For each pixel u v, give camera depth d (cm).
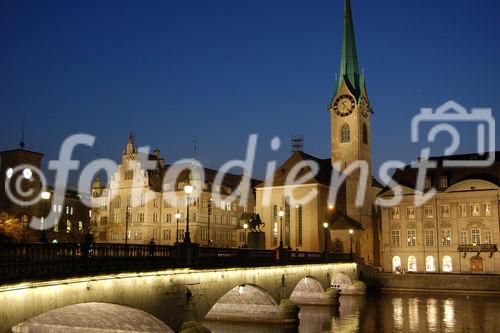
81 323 4059
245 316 6112
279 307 5950
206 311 4409
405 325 6009
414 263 11069
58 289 2809
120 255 3347
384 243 11394
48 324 4147
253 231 7594
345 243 10819
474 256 10412
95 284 3105
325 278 7812
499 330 5706
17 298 2533
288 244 10781
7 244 2455
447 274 9694
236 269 4981
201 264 4259
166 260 3781
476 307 7450
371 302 8131
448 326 5944
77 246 2930
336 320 6356
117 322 3950
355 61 12362
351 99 11919
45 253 2688
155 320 3775
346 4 12581
